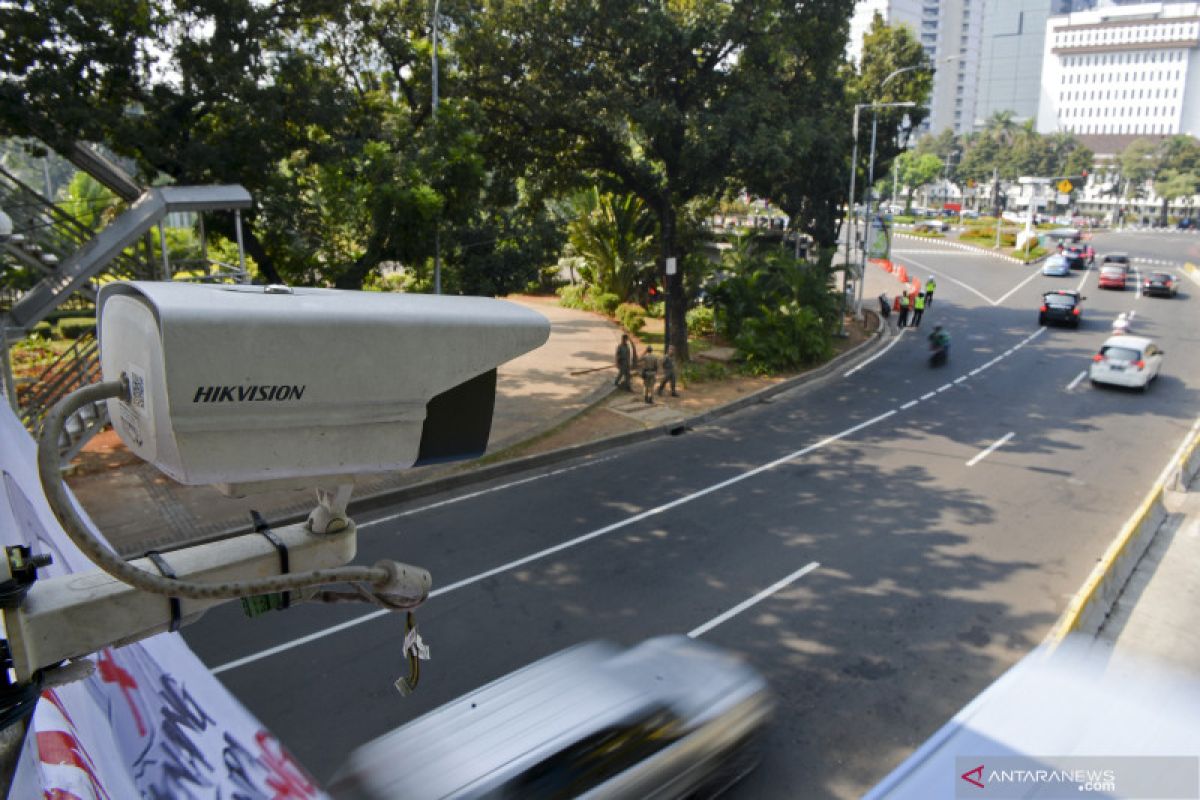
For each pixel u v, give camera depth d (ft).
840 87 93.71
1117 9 547.08
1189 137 444.96
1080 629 31.71
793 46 77.46
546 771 20.68
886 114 119.65
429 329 5.90
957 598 34.42
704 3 70.74
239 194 47.73
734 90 75.25
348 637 30.71
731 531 41.50
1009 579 36.32
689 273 107.65
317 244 61.77
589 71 69.72
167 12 50.57
